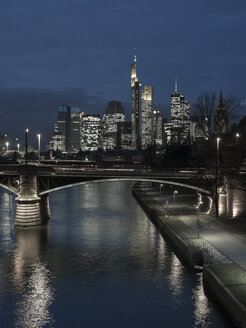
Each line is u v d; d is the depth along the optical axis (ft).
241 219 231.09
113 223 267.59
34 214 260.01
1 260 183.21
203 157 304.71
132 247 203.62
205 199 282.97
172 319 122.11
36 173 261.85
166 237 219.00
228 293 115.96
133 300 136.56
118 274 162.30
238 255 155.33
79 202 381.81
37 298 140.56
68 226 257.34
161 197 367.45
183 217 245.24
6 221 275.59
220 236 187.73
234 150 294.46
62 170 262.26
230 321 114.73
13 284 153.89
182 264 172.04
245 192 233.76
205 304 129.49
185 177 253.65
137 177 257.96
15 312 130.11
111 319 123.85
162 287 146.51
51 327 120.16
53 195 452.35
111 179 260.21
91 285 151.43
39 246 207.51
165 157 535.19
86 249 200.44
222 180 246.27
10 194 449.48
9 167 262.26
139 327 118.42
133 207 344.49
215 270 137.28
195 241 179.01
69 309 131.64
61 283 153.79
